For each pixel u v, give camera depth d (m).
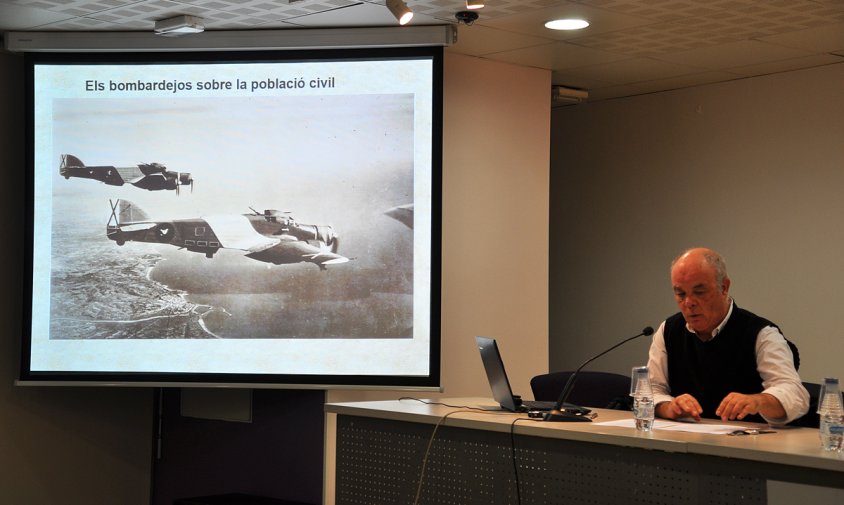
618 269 6.79
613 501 2.95
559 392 4.20
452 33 4.86
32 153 5.02
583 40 5.14
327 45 4.92
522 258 5.69
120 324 5.00
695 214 6.32
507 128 5.65
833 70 5.62
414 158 4.94
